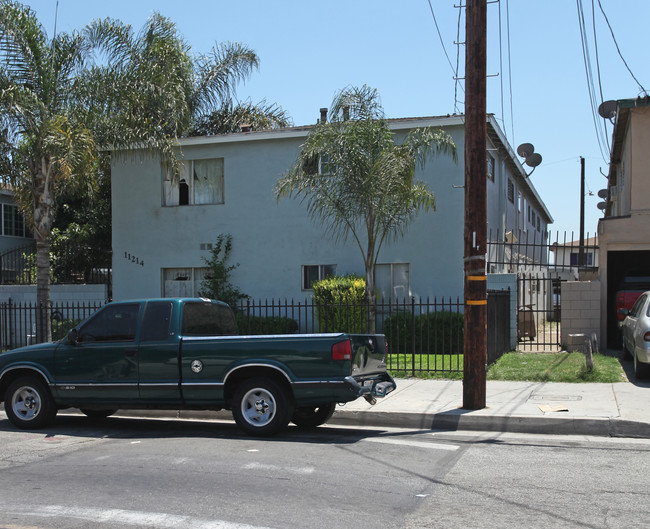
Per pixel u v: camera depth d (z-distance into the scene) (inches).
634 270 666.2
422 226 722.8
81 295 802.8
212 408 355.3
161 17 800.3
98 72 704.4
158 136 734.5
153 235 820.0
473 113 386.9
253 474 258.4
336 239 751.7
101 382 362.3
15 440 342.6
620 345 652.7
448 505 217.9
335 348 329.1
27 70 649.0
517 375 486.3
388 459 285.1
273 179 776.3
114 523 202.5
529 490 235.8
